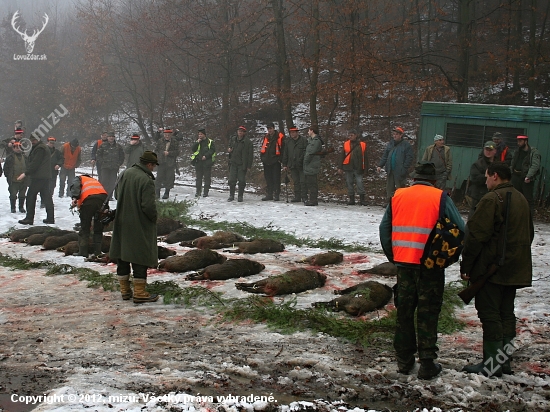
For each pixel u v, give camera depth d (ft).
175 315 21.97
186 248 34.60
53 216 44.37
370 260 31.45
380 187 63.57
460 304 22.93
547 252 33.42
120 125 119.14
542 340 18.98
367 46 68.13
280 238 37.60
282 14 76.48
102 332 19.77
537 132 50.62
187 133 99.96
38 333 19.65
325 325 19.94
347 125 77.87
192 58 102.37
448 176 46.91
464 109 53.88
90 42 107.55
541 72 82.07
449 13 108.27
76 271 28.89
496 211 16.08
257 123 92.89
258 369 16.37
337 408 13.67
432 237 15.74
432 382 15.60
